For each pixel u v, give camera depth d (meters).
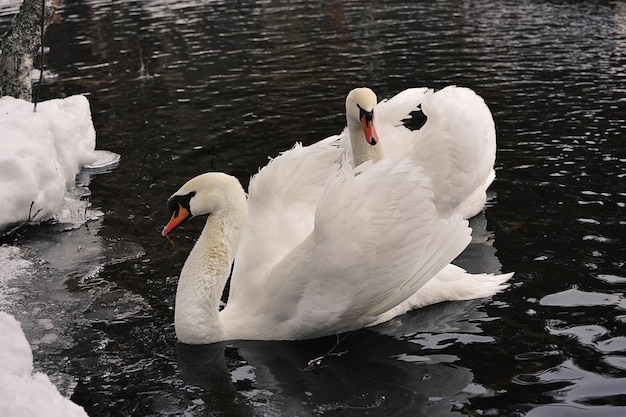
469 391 5.27
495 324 6.14
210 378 5.67
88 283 7.20
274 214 6.90
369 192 6.04
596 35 16.48
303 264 6.09
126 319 6.57
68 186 9.61
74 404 5.01
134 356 6.02
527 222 7.89
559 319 6.10
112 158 10.68
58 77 15.85
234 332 6.27
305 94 13.40
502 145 10.17
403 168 6.12
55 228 8.48
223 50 17.50
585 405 5.02
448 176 7.61
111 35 20.16
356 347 6.01
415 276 6.10
